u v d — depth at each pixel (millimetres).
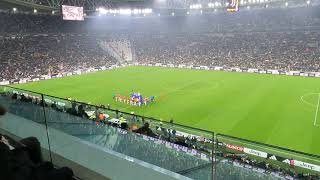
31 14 78500
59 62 73625
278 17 85500
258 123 29922
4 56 67750
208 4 87938
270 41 78125
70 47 83750
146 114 34719
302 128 27969
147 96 44125
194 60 79688
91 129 7836
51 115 8703
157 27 105500
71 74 68938
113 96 42344
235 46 81250
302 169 14680
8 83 56406
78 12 69625
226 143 8414
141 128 10633
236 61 73500
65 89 50625
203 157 6305
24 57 70438
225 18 95062
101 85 53906
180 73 67938
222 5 85062
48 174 4711
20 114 9680
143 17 104062
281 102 38438
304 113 33094
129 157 6586
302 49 70562
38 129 8531
